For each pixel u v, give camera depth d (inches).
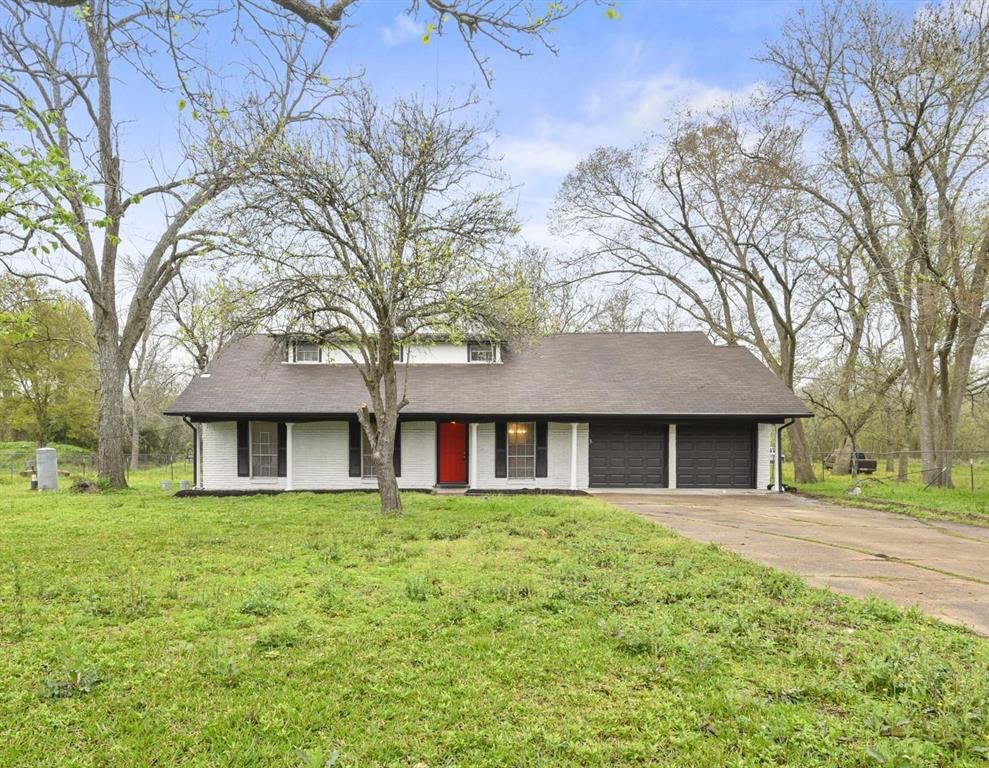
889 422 1267.2
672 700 151.6
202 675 164.2
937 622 210.5
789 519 480.1
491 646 184.1
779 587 247.3
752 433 717.9
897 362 1098.7
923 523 467.2
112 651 179.5
